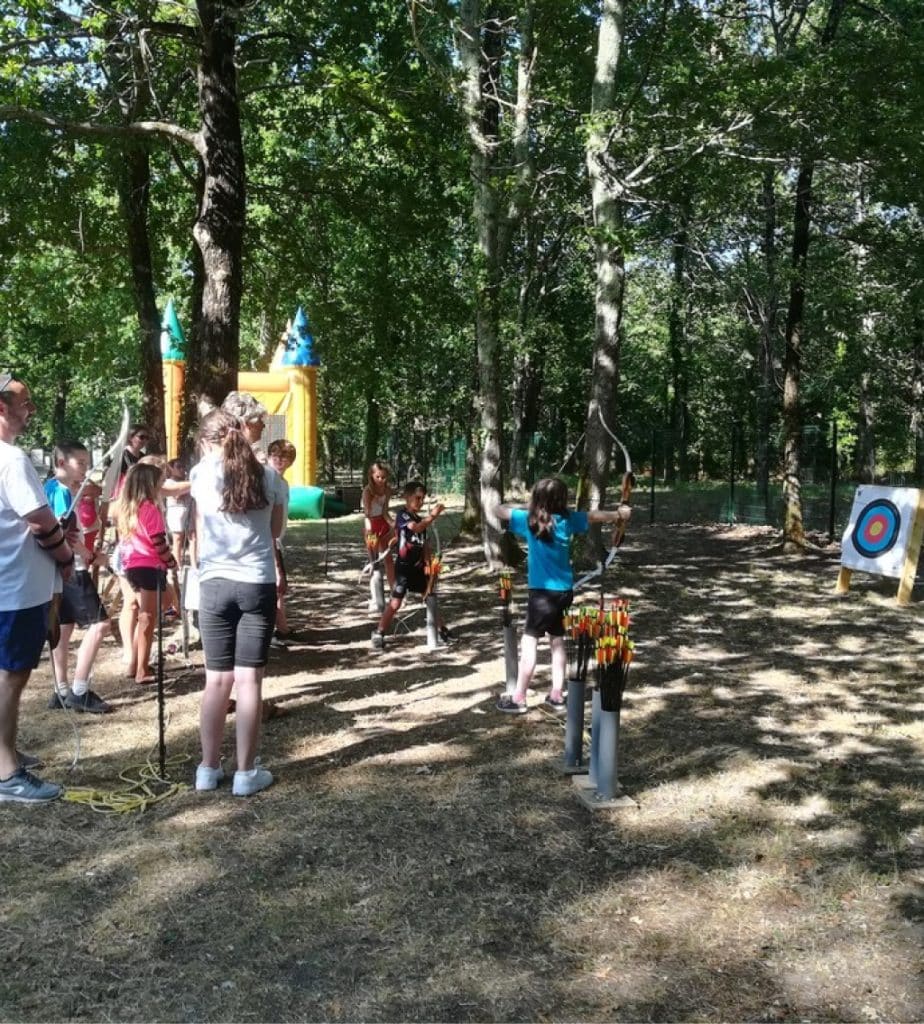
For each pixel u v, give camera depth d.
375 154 11.62
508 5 11.85
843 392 31.25
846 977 3.11
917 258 13.50
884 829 4.28
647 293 26.81
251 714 4.52
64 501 5.88
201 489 4.45
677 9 11.26
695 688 6.69
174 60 10.53
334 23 10.45
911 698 6.48
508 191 11.60
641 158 11.22
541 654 7.63
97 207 11.74
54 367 27.06
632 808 4.48
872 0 14.55
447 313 12.27
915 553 10.19
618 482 29.17
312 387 20.81
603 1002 2.96
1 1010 2.88
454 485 28.41
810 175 13.68
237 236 8.00
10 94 8.56
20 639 4.30
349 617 9.30
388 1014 2.89
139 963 3.14
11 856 3.88
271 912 3.47
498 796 4.60
